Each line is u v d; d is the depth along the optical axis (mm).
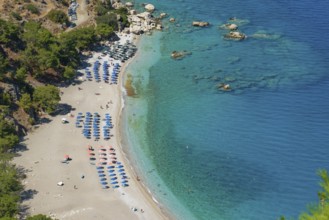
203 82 146000
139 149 115938
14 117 116812
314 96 139625
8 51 134750
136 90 140125
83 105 130000
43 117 122938
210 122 127312
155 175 107938
